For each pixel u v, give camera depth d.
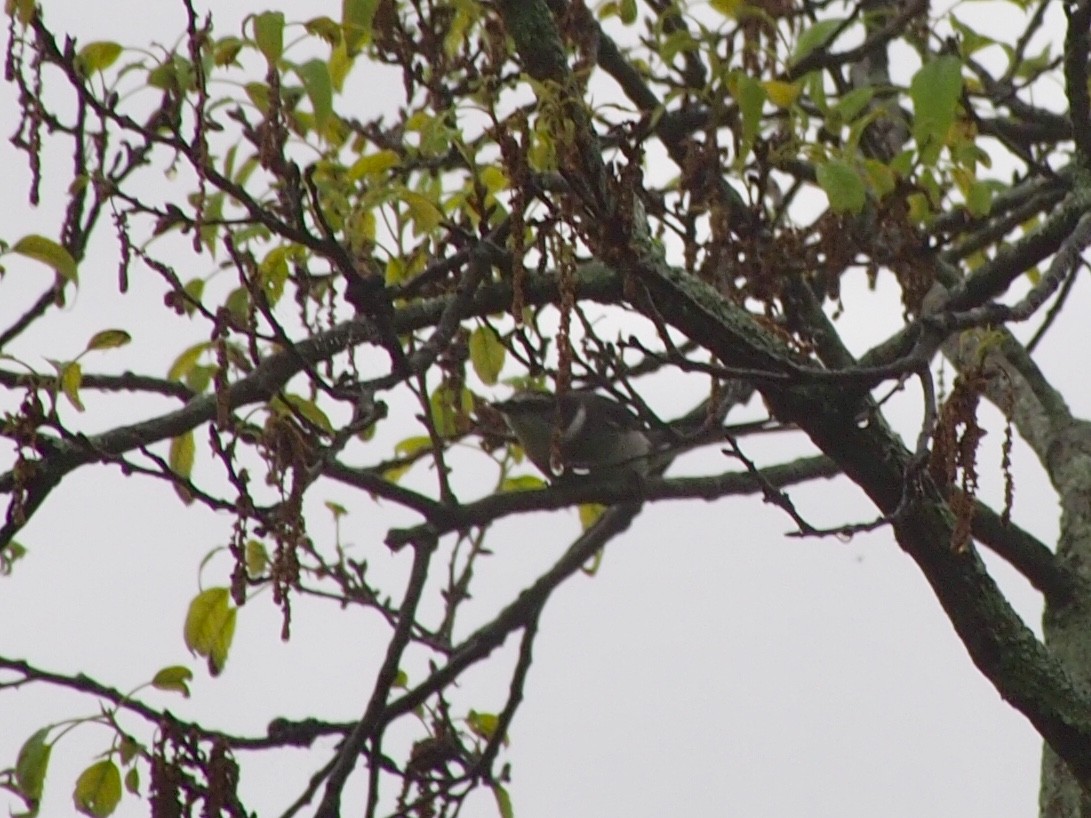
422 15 8.84
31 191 7.11
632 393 8.22
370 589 10.56
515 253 6.71
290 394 8.23
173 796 7.26
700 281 8.16
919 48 10.52
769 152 8.36
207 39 7.79
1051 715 8.27
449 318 8.09
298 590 8.82
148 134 7.10
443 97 8.80
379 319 7.85
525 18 7.30
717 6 9.13
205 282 9.09
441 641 11.32
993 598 8.38
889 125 10.62
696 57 9.27
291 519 7.05
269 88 7.34
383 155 8.17
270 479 7.21
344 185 8.38
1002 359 11.05
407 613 9.77
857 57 9.27
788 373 7.08
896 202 8.46
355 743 9.51
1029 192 10.51
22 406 7.19
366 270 8.76
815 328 9.05
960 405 6.59
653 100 9.22
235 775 7.35
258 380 8.29
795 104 8.79
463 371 10.27
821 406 8.12
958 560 8.34
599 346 8.09
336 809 9.31
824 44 8.99
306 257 8.58
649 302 6.89
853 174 7.79
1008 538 9.76
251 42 7.40
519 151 6.64
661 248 8.41
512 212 6.69
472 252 7.88
